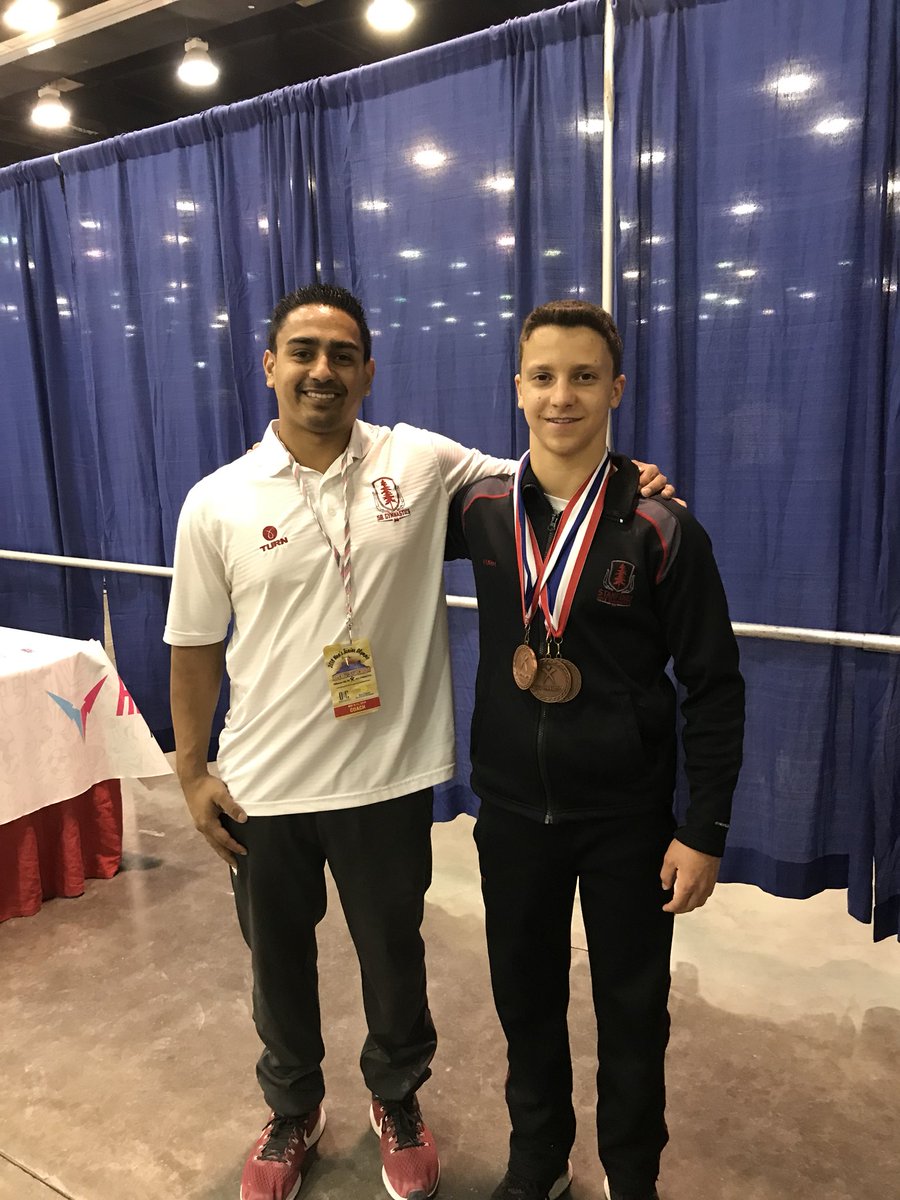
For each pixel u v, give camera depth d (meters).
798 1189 1.52
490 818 1.31
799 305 1.93
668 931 1.29
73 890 2.53
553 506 1.23
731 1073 1.79
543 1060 1.38
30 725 2.34
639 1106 1.31
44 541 3.35
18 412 3.29
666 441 2.11
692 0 1.94
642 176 2.06
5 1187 1.56
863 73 1.79
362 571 1.32
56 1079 1.82
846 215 1.84
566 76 2.12
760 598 2.08
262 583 1.31
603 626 1.19
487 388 2.35
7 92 4.10
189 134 2.70
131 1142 1.66
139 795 3.22
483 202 2.27
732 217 1.97
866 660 1.98
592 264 2.16
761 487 2.04
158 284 2.89
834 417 1.92
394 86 2.34
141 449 3.06
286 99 2.49
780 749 2.10
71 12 3.34
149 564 3.13
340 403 1.29
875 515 1.92
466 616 2.47
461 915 2.39
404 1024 1.49
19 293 3.18
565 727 1.21
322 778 1.34
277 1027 1.48
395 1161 1.52
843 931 2.28
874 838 2.03
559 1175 1.45
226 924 2.39
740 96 1.92
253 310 2.73
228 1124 1.69
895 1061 1.81
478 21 3.84
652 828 1.25
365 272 2.48
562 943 1.36
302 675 1.32
